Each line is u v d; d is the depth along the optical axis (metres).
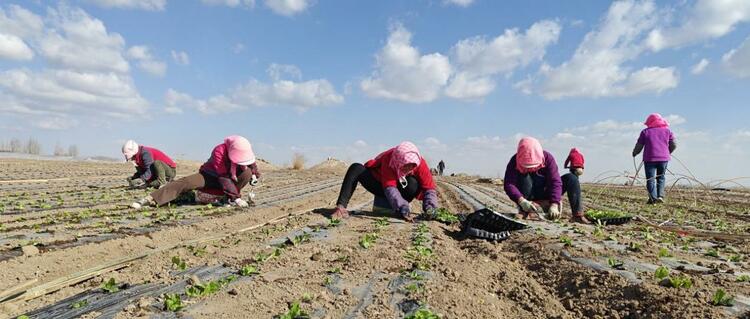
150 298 4.27
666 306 3.90
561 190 8.76
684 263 5.51
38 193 13.81
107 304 4.17
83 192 14.14
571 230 7.97
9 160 30.48
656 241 7.30
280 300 4.23
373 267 5.34
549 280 5.30
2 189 14.76
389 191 8.73
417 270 5.25
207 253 6.19
